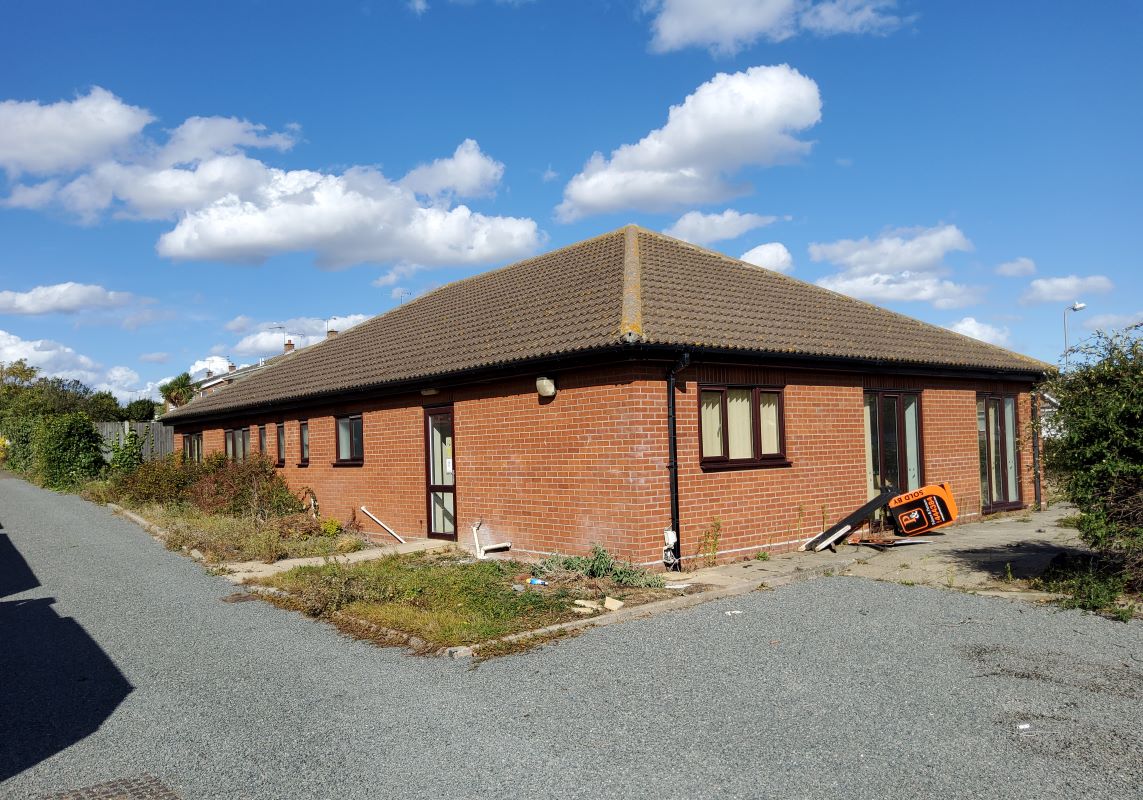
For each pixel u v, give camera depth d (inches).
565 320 466.3
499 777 178.7
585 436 419.2
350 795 172.9
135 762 194.2
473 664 263.9
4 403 2066.9
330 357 745.0
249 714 224.5
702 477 421.7
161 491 791.7
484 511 488.7
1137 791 163.8
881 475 531.5
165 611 358.6
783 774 175.5
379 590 357.4
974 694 222.2
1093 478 326.3
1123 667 243.9
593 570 382.9
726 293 522.9
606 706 220.1
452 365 495.2
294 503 688.4
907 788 167.3
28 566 486.9
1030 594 340.5
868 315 607.2
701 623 307.3
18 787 181.8
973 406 610.9
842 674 242.1
